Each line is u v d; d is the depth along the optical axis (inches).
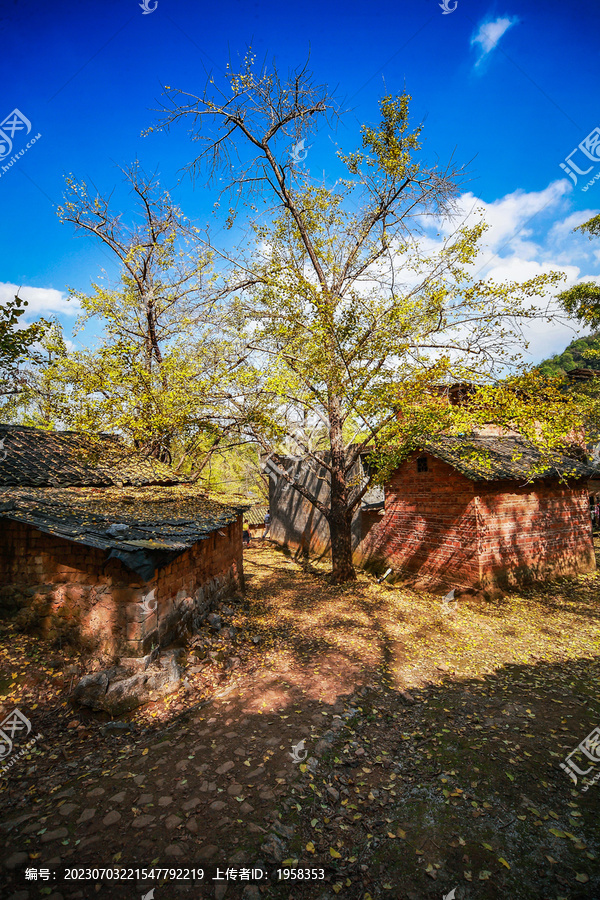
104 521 252.5
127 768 169.9
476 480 391.9
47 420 585.9
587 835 136.5
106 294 555.5
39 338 216.8
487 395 356.8
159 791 156.0
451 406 377.1
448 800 153.6
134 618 227.8
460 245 393.4
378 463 442.3
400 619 367.9
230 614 367.2
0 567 265.6
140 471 450.6
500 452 470.6
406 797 156.3
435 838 136.9
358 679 256.5
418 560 472.7
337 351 392.5
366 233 483.8
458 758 178.2
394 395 380.5
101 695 205.3
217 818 142.9
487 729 199.8
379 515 541.3
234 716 212.8
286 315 439.8
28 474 350.9
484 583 399.9
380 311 386.3
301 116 422.3
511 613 368.5
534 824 141.6
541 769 169.3
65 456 414.9
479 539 401.1
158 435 422.0
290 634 338.6
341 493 512.7
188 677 245.1
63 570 250.1
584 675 255.0
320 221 482.0
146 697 215.8
